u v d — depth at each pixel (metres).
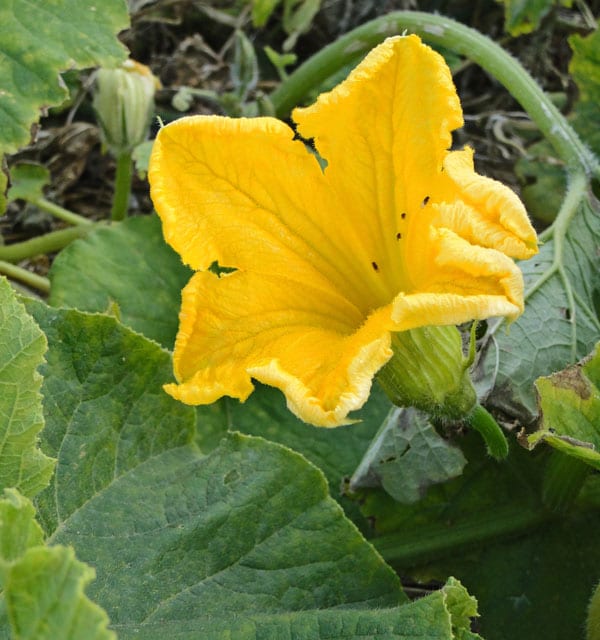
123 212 0.68
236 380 0.44
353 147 0.44
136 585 0.46
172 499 0.48
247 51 0.69
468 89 0.81
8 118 0.56
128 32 0.77
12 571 0.36
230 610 0.46
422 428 0.56
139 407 0.50
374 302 0.46
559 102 0.76
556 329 0.57
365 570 0.48
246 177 0.44
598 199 0.62
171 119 0.74
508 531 0.56
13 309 0.45
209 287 0.44
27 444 0.45
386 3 0.79
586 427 0.49
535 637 0.55
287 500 0.49
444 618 0.45
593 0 0.85
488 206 0.43
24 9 0.57
